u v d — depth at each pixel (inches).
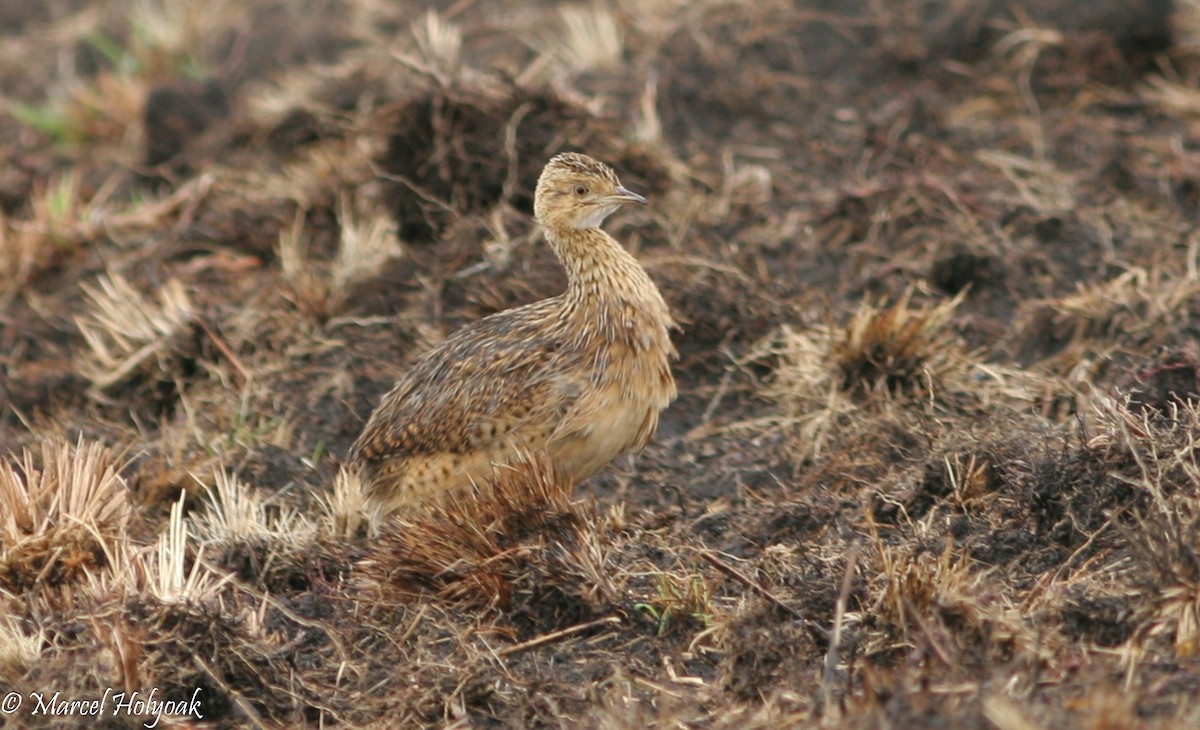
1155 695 374.6
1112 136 772.0
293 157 844.6
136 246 796.0
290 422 641.0
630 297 528.1
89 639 460.1
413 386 546.6
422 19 982.4
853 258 691.4
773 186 754.8
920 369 599.5
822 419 587.2
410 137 728.3
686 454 596.7
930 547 477.7
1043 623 422.6
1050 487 478.3
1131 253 673.6
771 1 899.4
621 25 906.1
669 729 400.8
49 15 1141.7
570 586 474.0
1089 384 562.6
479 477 530.0
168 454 622.2
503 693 440.8
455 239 703.1
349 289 703.1
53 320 741.9
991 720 361.1
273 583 517.7
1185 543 416.8
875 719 368.5
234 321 697.6
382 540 505.4
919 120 793.6
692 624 462.0
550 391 520.7
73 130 948.6
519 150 722.8
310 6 1061.8
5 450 626.2
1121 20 832.9
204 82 916.6
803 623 435.8
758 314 656.4
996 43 844.6
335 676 460.4
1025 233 693.3
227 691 438.3
